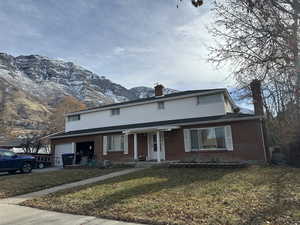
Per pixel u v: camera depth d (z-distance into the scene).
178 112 19.75
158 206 6.42
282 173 10.73
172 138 18.28
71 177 12.84
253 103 15.84
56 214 6.43
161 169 13.73
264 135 16.36
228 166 12.99
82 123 24.59
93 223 5.52
